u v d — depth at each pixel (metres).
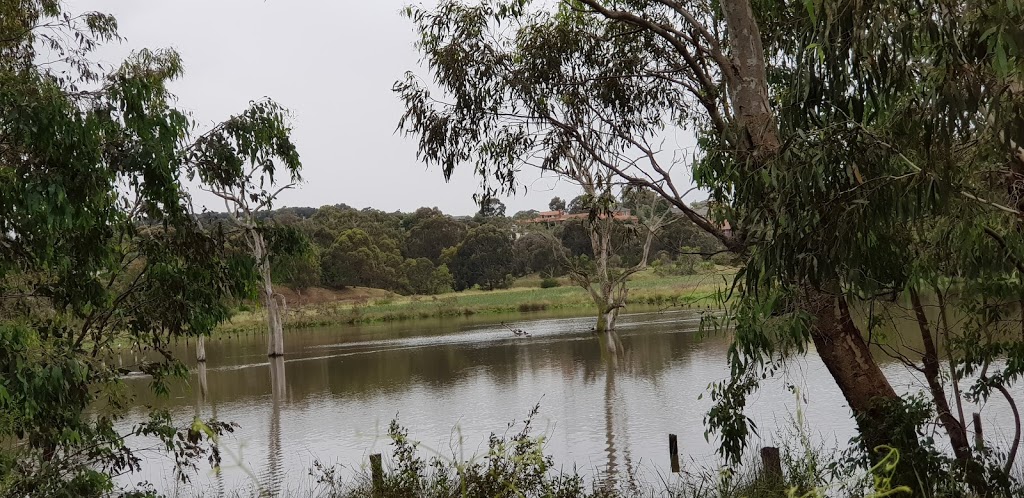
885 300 6.36
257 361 32.16
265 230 9.04
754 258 5.15
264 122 8.76
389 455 12.69
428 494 7.47
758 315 5.86
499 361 27.39
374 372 26.33
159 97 8.94
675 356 24.95
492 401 18.89
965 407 12.34
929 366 7.02
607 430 14.23
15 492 6.60
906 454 5.80
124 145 7.68
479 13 8.81
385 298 71.81
